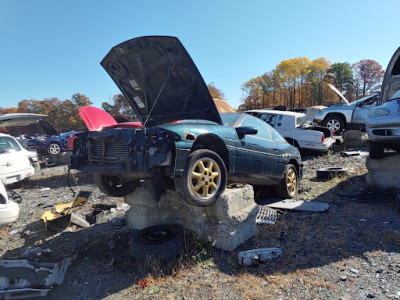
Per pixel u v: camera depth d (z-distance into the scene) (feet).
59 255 11.49
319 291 8.19
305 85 252.21
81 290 9.11
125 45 12.02
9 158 27.20
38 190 28.17
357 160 27.94
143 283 9.09
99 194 23.62
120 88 14.75
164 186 10.36
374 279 8.55
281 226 13.25
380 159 16.93
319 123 42.22
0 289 8.45
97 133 11.23
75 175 33.83
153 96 14.12
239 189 12.21
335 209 15.23
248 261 9.80
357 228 12.40
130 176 12.07
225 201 11.12
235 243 11.34
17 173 27.66
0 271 8.61
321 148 31.71
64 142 54.44
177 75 12.47
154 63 12.37
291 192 18.42
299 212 15.20
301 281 8.73
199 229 11.89
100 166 11.16
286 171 17.63
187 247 11.09
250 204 12.57
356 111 39.83
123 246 12.18
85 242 13.11
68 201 22.50
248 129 13.08
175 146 9.96
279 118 33.32
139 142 9.93
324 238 11.57
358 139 37.29
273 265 9.84
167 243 10.54
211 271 9.76
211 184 11.06
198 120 12.83
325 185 20.68
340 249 10.59
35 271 8.95
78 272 10.31
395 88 19.74
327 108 41.98
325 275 8.97
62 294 8.96
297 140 32.27
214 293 8.46
